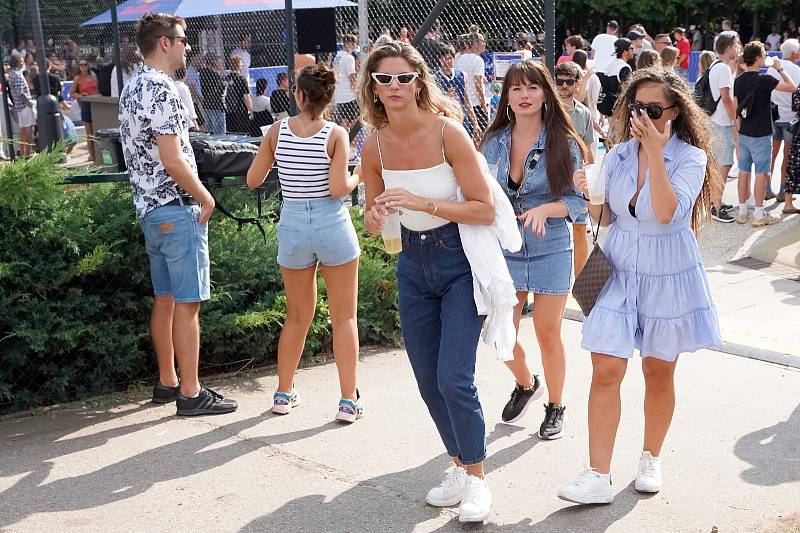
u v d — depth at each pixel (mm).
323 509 3703
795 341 5863
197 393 4812
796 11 35156
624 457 4152
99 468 4137
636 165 3545
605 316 3543
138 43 4543
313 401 5004
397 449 4320
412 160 3438
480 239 3447
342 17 9977
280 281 5746
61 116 10219
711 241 8742
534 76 4152
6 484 3971
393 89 3311
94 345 4988
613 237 3643
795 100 9203
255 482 3975
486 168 3475
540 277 4285
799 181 9312
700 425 4516
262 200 6098
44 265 4855
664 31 38125
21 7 12203
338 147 4480
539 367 5426
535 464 4117
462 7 6867
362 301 5906
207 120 10664
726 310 6688
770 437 4359
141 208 4617
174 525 3586
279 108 10102
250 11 9695
